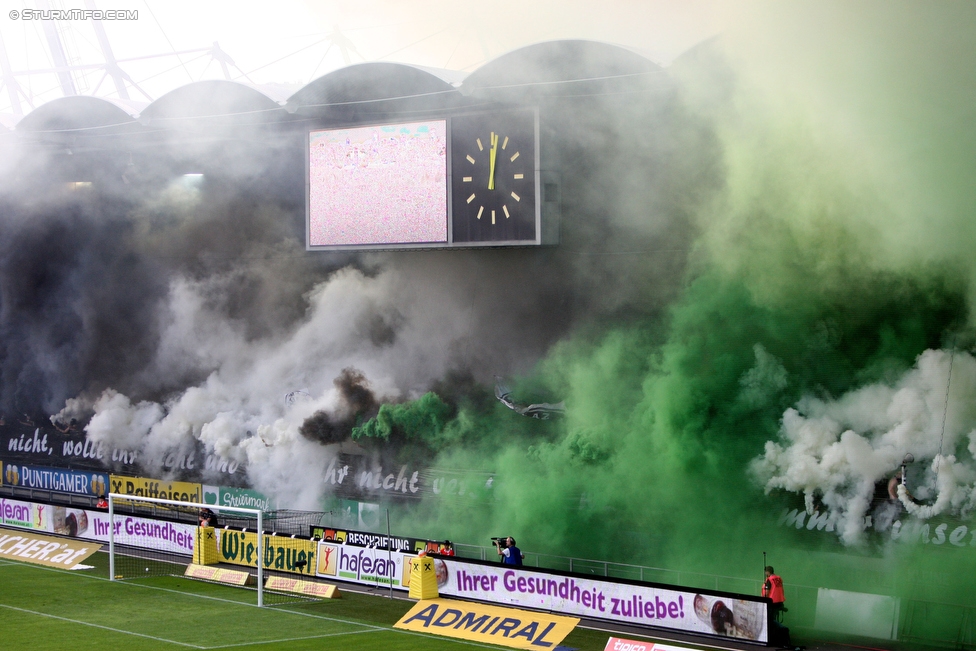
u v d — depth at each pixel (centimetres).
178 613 2294
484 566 2353
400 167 3312
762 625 1995
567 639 2056
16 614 2275
